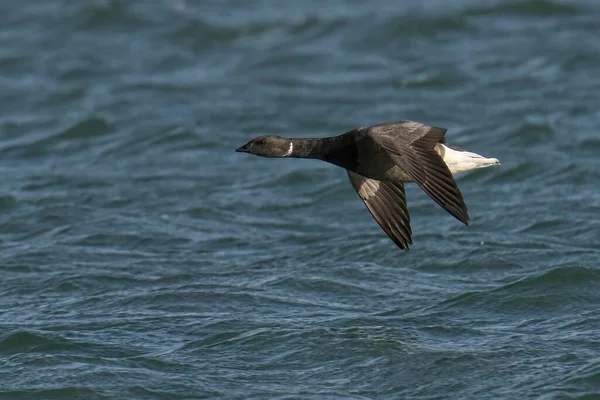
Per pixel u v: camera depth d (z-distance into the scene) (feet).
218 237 58.44
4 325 46.19
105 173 69.77
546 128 72.02
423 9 100.78
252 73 91.30
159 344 43.73
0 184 68.08
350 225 59.52
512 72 86.58
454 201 31.91
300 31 100.17
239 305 47.83
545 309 45.47
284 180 66.59
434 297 47.78
